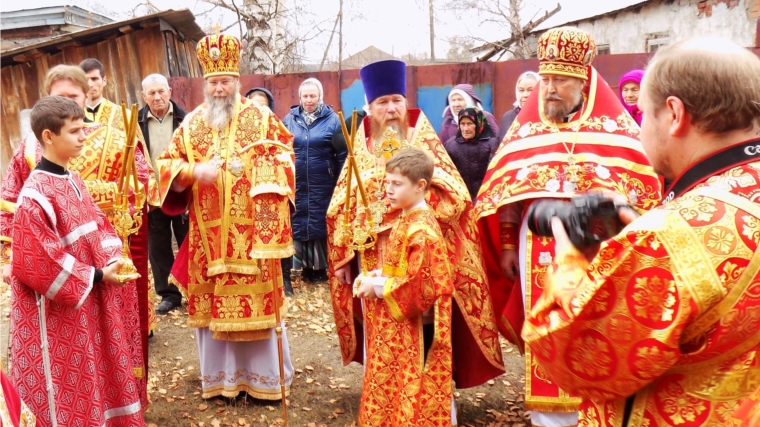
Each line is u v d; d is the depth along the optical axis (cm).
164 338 527
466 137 562
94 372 284
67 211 279
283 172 373
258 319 371
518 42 1348
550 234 142
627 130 328
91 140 338
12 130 899
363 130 353
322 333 541
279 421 372
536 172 321
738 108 123
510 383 430
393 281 297
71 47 902
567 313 128
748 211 120
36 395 273
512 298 343
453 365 352
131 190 345
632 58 800
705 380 124
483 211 333
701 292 115
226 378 390
